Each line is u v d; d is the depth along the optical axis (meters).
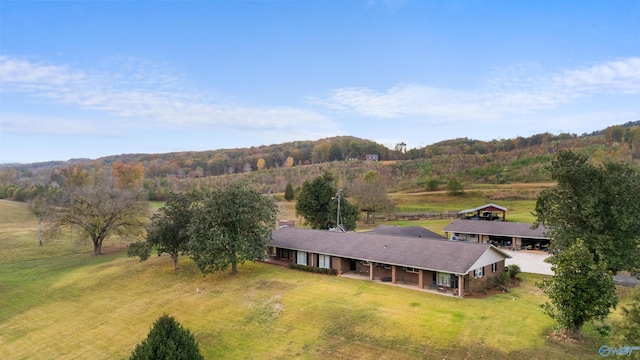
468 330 21.30
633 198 27.09
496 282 30.22
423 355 19.00
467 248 29.78
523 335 20.50
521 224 48.88
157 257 45.69
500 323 22.16
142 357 16.34
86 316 29.16
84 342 24.84
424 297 27.27
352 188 73.12
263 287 31.34
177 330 17.41
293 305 26.64
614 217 27.03
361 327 22.47
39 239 57.09
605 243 26.92
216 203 36.00
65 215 49.59
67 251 52.62
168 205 40.25
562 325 20.00
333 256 35.78
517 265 35.69
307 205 59.09
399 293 28.31
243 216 35.06
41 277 40.19
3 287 37.09
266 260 41.56
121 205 50.66
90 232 50.03
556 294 19.72
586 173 28.27
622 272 34.31
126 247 54.88
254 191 38.97
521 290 29.25
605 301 18.59
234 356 20.86
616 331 14.38
